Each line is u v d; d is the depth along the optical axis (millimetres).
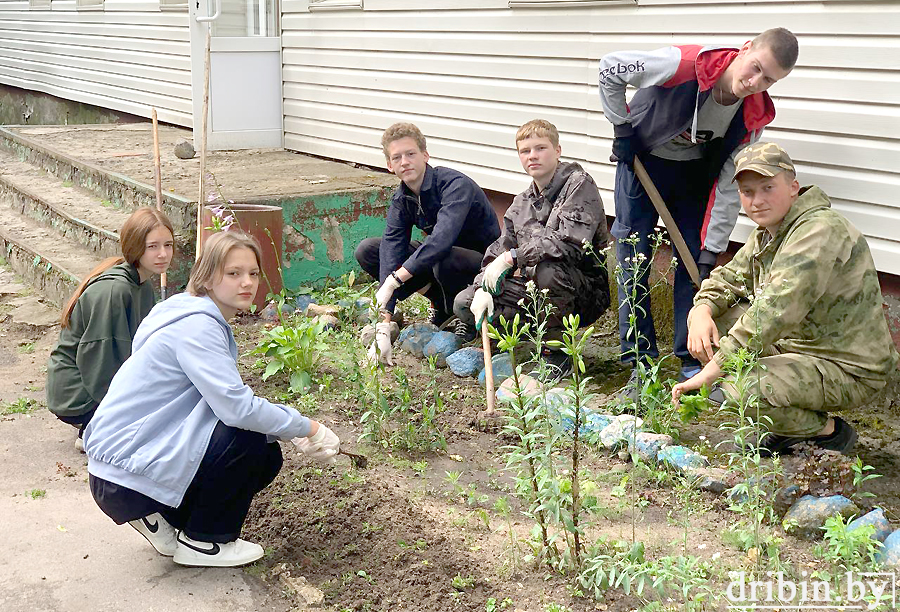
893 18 4605
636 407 4453
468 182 5723
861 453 4336
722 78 4531
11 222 8820
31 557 3645
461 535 3740
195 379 3268
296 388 5250
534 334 5320
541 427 3668
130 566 3580
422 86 7902
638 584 3184
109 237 7148
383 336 5383
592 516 3818
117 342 4391
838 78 4895
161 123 11977
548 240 5043
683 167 4977
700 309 4262
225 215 6641
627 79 4660
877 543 3328
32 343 6500
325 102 9195
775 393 3850
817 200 3920
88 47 13938
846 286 3902
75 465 4547
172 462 3260
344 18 8727
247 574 3525
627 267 5066
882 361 3957
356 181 7836
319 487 4117
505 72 7055
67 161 9211
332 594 3363
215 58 9484
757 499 3461
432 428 4672
